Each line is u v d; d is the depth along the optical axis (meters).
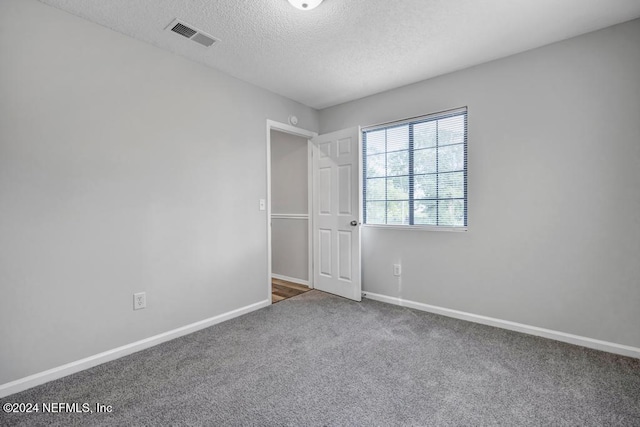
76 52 1.96
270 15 1.97
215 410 1.57
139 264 2.27
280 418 1.51
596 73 2.19
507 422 1.48
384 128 3.37
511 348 2.24
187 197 2.56
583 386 1.76
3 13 1.69
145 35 2.20
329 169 3.66
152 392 1.73
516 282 2.54
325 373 1.92
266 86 3.17
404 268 3.20
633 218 2.09
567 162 2.31
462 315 2.82
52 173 1.86
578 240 2.28
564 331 2.35
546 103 2.38
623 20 2.06
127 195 2.20
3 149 1.70
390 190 3.33
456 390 1.74
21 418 1.52
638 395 1.68
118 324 2.15
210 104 2.73
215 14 1.96
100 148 2.07
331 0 1.82
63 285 1.91
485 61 2.63
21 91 1.75
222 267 2.83
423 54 2.51
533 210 2.45
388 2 1.85
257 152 3.16
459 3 1.86
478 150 2.70
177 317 2.49
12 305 1.73
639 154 2.06
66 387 1.78
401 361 2.06
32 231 1.79
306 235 4.05
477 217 2.72
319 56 2.53
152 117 2.33
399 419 1.50
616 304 2.15
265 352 2.21
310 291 3.79
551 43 2.35
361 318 2.86
